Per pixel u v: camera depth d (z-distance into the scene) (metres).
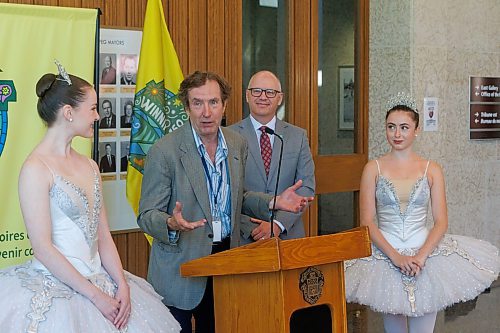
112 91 4.55
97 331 2.78
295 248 2.71
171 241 3.17
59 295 2.77
